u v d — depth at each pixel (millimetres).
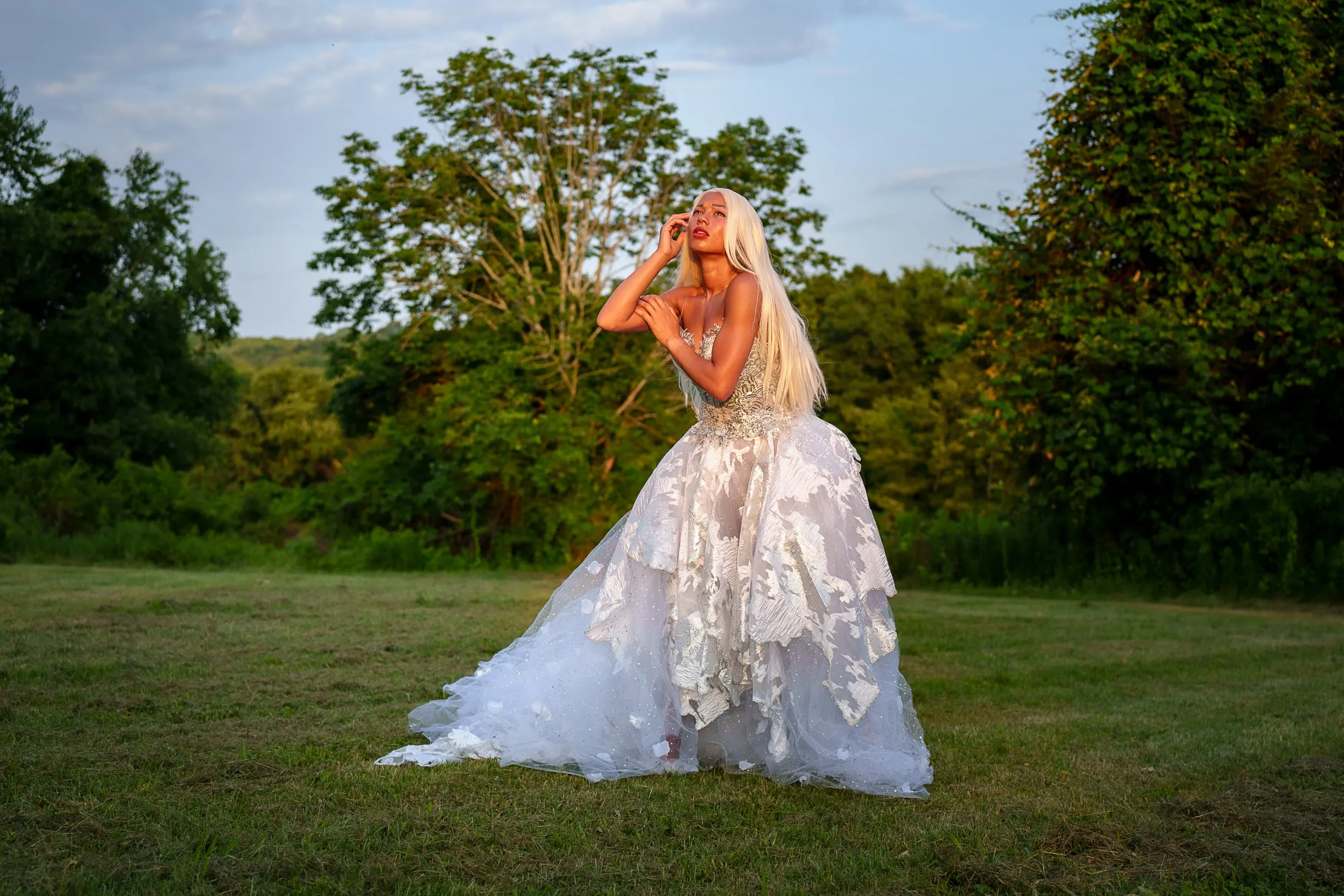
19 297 27125
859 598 3127
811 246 19969
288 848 2207
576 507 17594
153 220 29094
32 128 27781
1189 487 12086
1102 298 12602
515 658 3541
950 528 15195
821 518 3162
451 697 3600
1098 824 2539
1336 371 11742
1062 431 12328
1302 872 2195
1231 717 4070
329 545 20547
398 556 17000
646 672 3252
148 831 2299
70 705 3695
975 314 13555
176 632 5863
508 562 17938
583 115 19188
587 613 3404
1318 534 11039
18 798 2516
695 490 3359
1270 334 11836
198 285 29344
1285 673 5453
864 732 3006
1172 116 12258
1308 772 3055
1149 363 11523
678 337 3396
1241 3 12484
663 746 3180
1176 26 12398
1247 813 2588
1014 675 5250
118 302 27891
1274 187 11773
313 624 6465
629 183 19828
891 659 3152
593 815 2578
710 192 3564
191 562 15805
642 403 19281
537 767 3086
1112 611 9742
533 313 18141
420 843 2291
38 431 26547
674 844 2387
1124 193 12859
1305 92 12086
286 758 3031
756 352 3385
